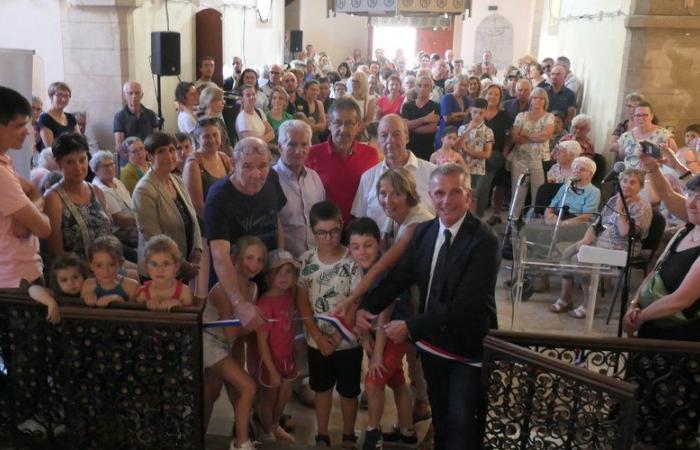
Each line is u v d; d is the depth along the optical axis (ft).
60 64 24.77
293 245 11.59
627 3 22.77
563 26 33.86
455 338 9.37
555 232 15.08
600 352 9.32
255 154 9.85
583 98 28.71
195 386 9.14
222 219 9.96
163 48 24.40
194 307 8.96
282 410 10.91
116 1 23.80
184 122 20.42
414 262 9.71
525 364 8.73
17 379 9.50
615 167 18.85
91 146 23.09
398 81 26.96
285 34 55.72
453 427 8.94
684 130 22.94
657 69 22.54
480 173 21.63
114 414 9.40
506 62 53.67
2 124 8.77
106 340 9.07
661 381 9.25
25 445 9.75
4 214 9.10
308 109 26.27
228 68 37.40
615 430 8.12
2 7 24.50
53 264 9.27
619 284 15.52
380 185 10.12
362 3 35.94
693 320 9.39
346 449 10.18
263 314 10.01
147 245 9.30
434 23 45.47
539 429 8.91
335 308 10.05
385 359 10.03
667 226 17.20
